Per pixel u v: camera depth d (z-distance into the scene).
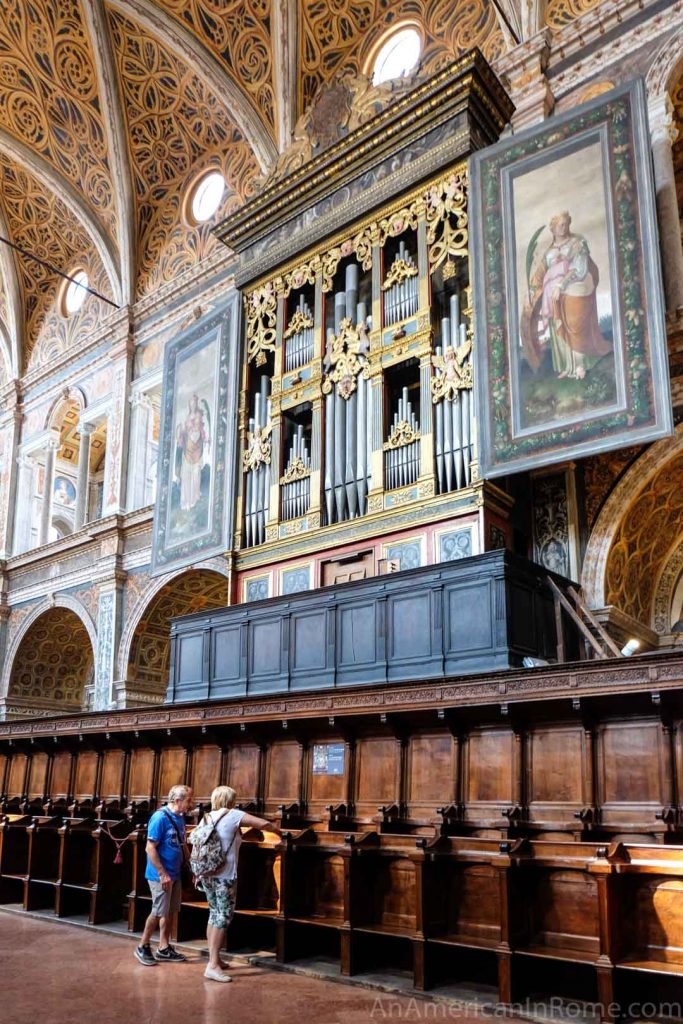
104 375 21.70
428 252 12.71
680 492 12.28
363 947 7.55
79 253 23.78
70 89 20.31
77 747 13.74
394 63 16.53
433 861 7.23
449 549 11.11
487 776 8.77
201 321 16.00
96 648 19.19
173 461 15.57
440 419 11.91
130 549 19.33
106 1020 5.99
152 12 17.80
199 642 13.47
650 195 10.42
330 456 13.04
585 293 10.66
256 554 13.54
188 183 20.81
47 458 23.05
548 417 10.53
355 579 12.06
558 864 6.69
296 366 14.05
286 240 14.85
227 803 7.60
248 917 8.52
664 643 13.16
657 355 9.88
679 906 6.19
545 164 11.52
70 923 9.99
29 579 22.12
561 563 11.80
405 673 10.54
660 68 12.86
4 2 19.06
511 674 8.37
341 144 13.98
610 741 8.02
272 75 17.67
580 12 14.09
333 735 10.22
